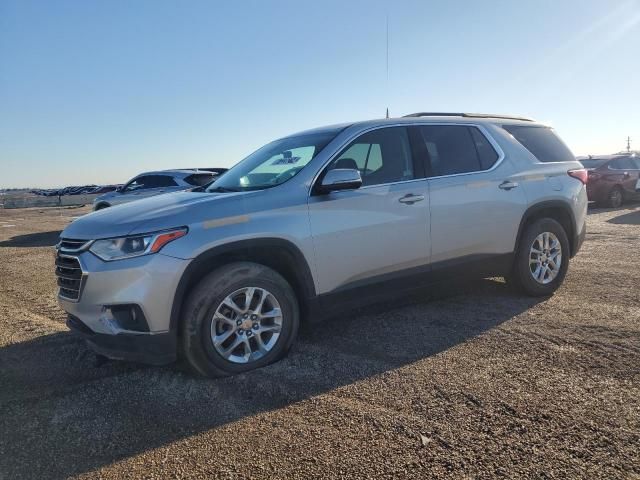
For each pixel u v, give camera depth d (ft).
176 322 11.14
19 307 19.34
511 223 16.24
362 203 13.46
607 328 13.78
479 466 8.00
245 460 8.46
